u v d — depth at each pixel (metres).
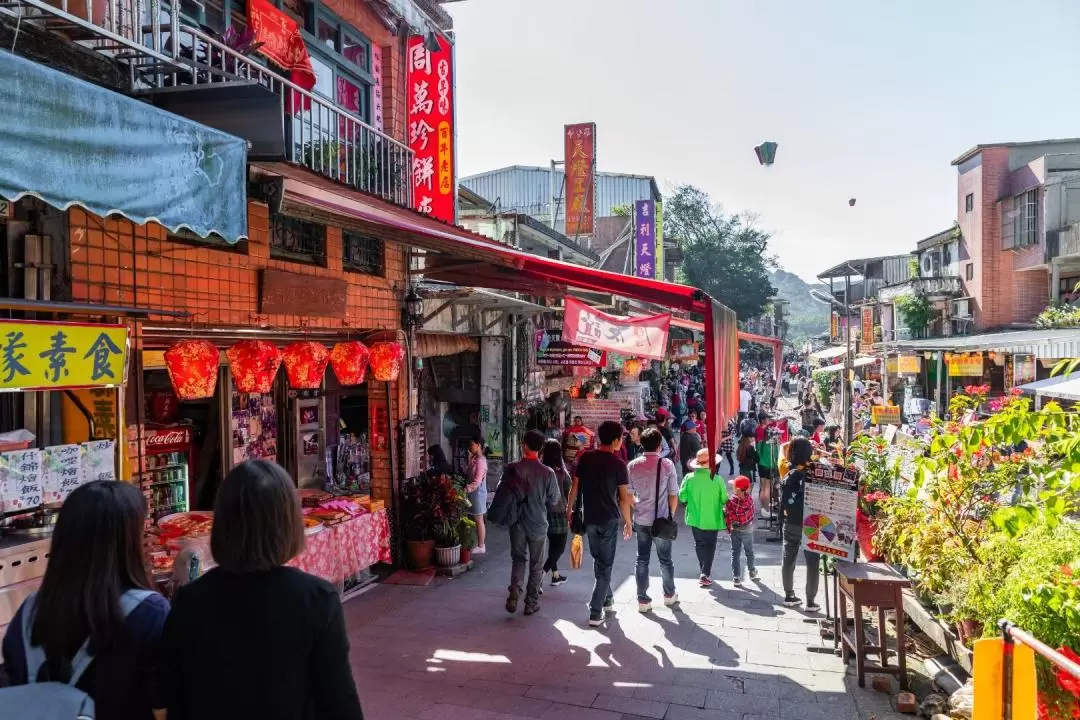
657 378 30.28
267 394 8.61
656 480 7.11
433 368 13.26
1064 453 3.98
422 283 9.97
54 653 1.91
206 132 3.65
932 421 5.67
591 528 6.68
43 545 3.82
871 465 7.19
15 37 3.49
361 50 8.80
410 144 9.64
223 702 1.83
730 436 16.03
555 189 31.11
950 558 5.29
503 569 8.97
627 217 30.19
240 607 1.88
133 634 1.93
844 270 42.56
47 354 3.63
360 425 10.69
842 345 36.41
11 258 4.34
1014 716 3.37
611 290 6.54
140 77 4.74
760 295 45.62
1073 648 3.92
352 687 1.95
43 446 4.42
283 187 4.80
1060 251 24.03
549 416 16.44
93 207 2.99
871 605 5.31
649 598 7.10
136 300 5.05
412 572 8.49
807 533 6.35
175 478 7.36
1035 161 25.77
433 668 5.65
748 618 6.88
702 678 5.45
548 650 6.04
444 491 8.73
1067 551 4.34
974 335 26.80
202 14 6.04
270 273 6.39
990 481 5.34
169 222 3.40
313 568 6.76
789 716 4.84
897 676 5.45
